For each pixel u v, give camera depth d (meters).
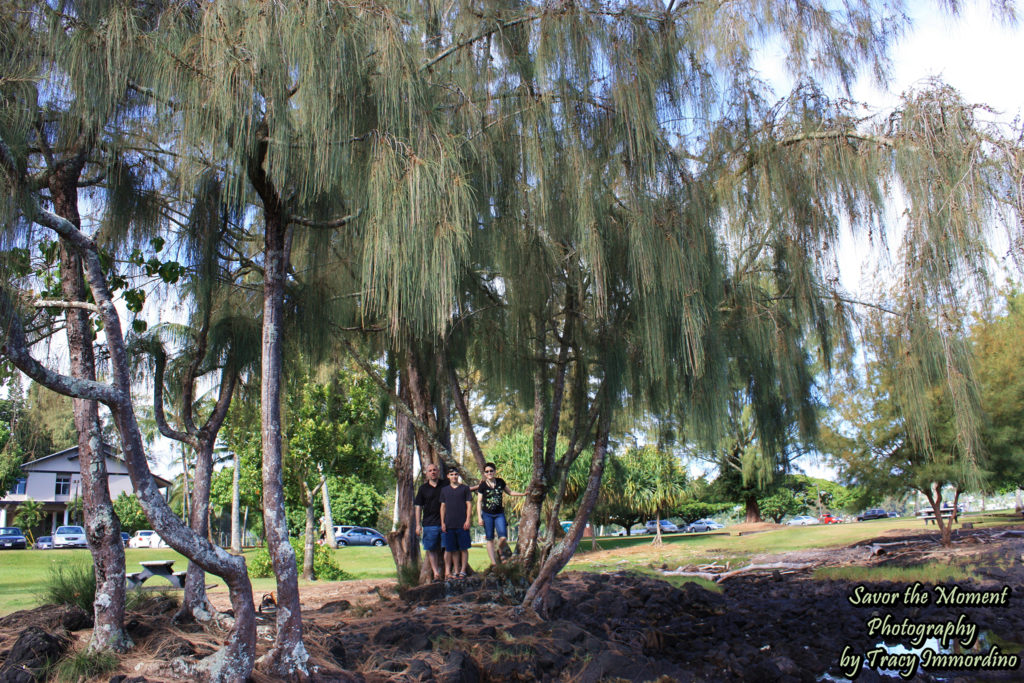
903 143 5.75
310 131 4.40
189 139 4.32
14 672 3.81
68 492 35.47
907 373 6.18
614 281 6.04
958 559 12.64
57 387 3.68
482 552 21.59
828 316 7.49
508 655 5.18
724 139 6.90
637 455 21.53
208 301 5.60
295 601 4.21
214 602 8.16
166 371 6.16
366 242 4.53
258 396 6.77
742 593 10.75
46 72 4.24
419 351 8.49
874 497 15.88
